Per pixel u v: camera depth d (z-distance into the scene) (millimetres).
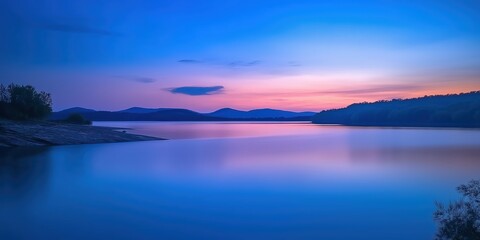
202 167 39125
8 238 16359
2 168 35031
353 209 21938
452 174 35344
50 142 57750
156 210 21344
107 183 29328
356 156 51375
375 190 27344
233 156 49906
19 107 73188
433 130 151375
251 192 26531
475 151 59031
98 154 48406
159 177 32469
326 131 144875
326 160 45938
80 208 21672
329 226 18594
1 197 23891
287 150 60312
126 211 21062
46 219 19281
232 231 17703
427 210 21547
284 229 18125
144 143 67500
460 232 11602
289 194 25953
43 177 31203
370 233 17531
